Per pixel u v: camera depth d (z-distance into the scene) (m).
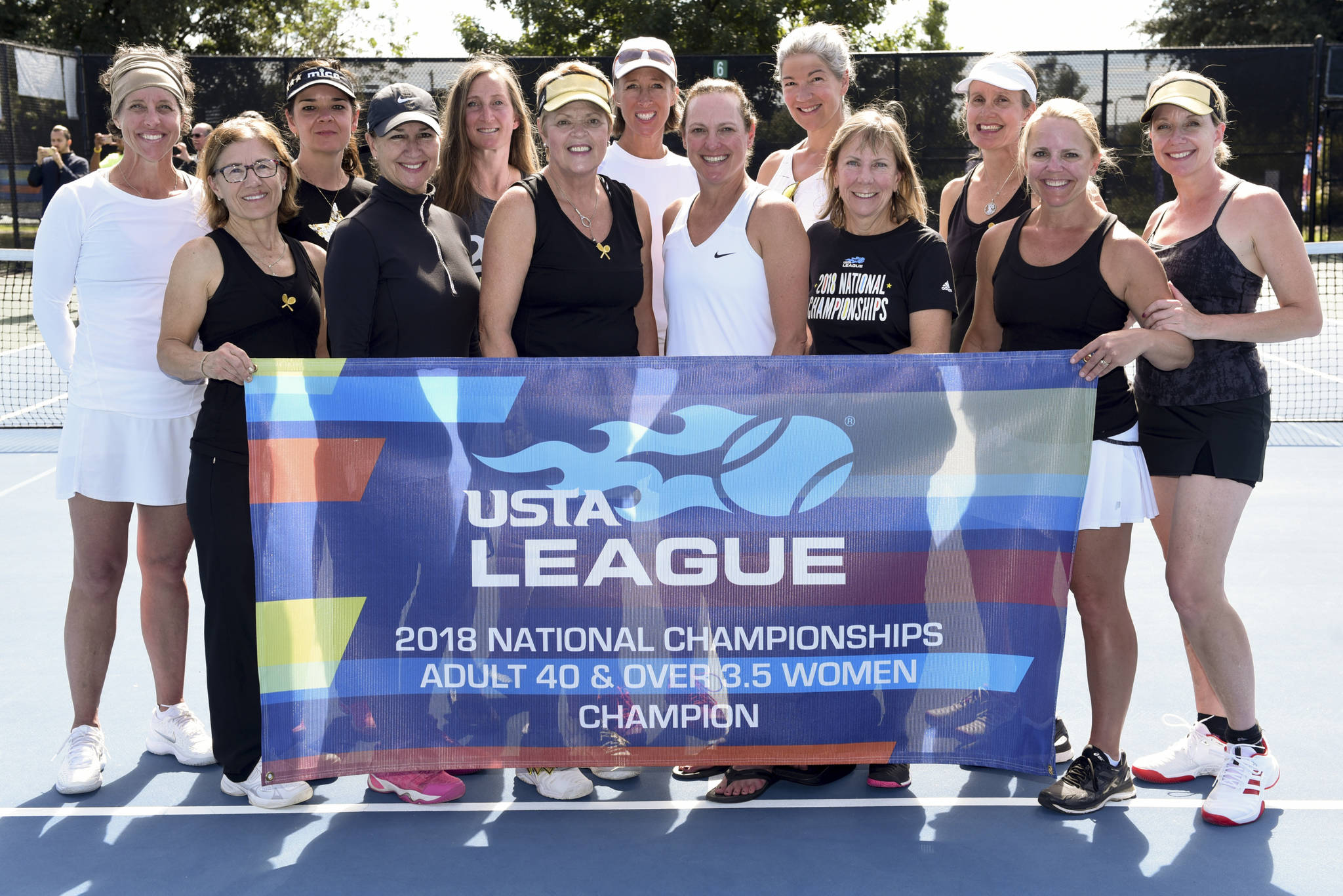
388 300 3.49
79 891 3.13
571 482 3.46
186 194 3.78
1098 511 3.46
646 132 4.80
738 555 3.48
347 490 3.43
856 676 3.52
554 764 3.53
